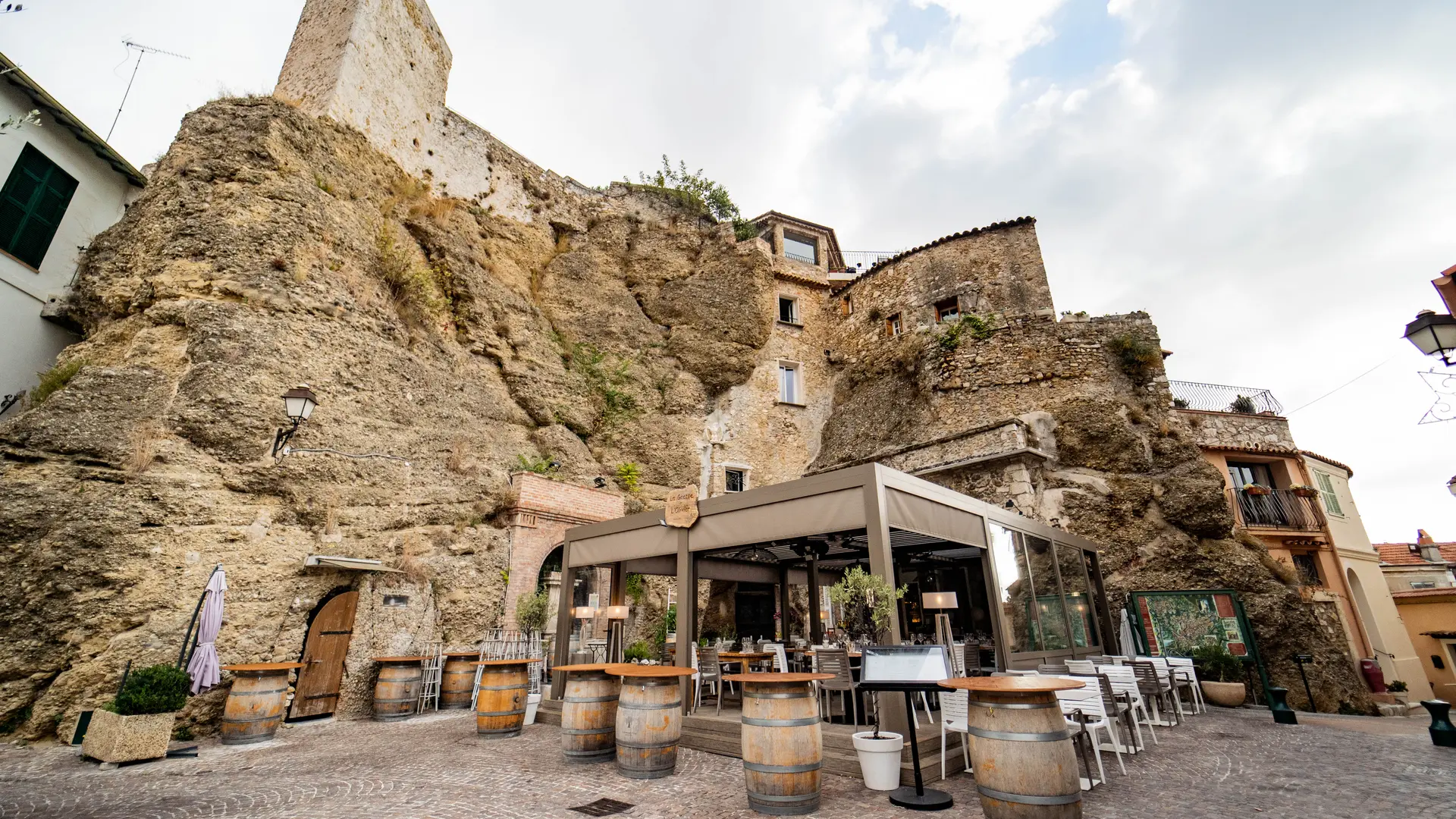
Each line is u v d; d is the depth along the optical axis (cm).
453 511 1285
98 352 1066
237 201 1191
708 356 2184
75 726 745
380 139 1727
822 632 1138
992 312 1927
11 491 822
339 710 976
